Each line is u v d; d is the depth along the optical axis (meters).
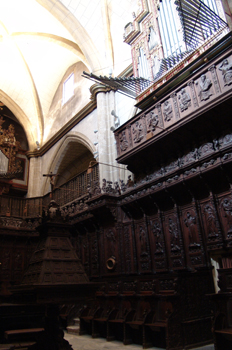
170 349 6.73
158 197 10.52
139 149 10.58
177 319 7.13
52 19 18.03
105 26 16.44
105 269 12.52
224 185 8.76
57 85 23.75
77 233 15.05
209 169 8.66
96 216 13.16
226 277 6.63
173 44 11.53
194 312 7.47
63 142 20.22
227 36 8.21
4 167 22.73
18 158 25.09
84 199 15.08
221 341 5.85
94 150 16.61
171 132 9.45
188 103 9.12
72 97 20.88
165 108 9.90
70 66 22.52
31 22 19.22
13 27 20.02
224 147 8.40
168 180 10.03
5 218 17.14
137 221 11.66
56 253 5.60
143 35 13.41
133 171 11.95
